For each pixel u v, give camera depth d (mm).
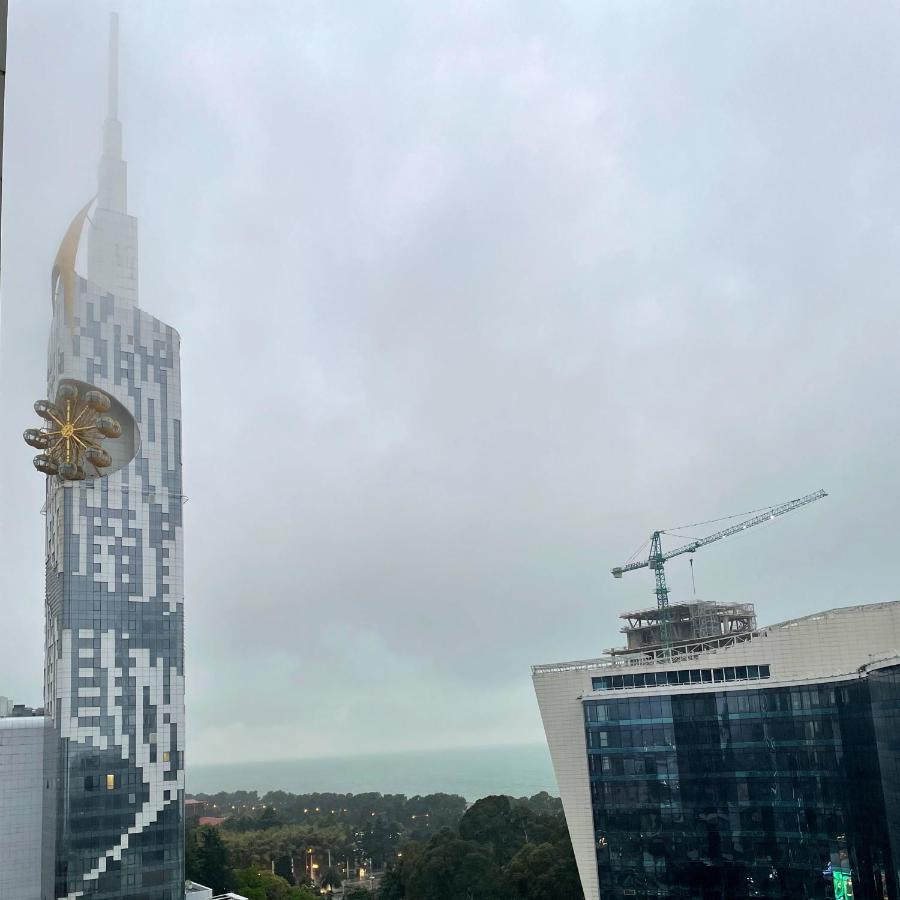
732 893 116375
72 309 161625
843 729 111562
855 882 108062
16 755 146625
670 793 122312
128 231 171125
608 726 127625
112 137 169875
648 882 121438
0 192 12695
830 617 121312
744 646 124625
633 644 182875
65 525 155625
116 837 147375
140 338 168875
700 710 122562
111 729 151625
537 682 134875
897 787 93250
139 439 164875
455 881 177000
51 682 155125
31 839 145375
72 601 153500
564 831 189125
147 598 160250
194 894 160250
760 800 116875
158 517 164625
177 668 160125
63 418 152875
